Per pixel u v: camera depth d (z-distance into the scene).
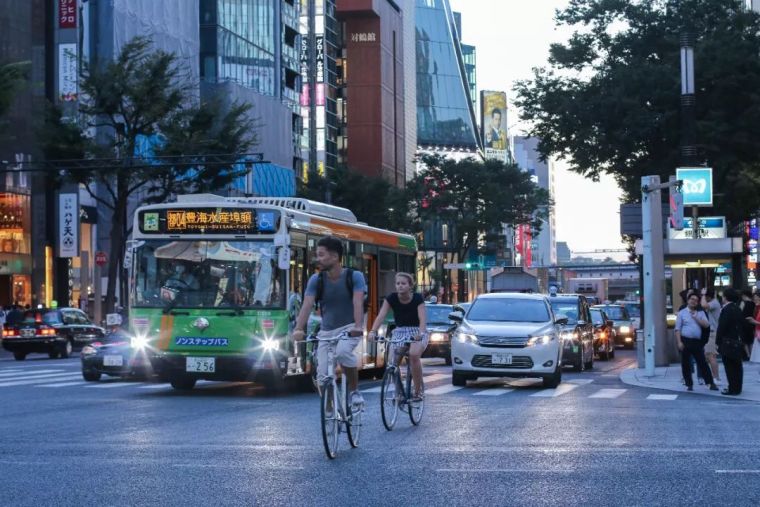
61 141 56.00
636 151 54.50
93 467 12.71
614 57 56.34
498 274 75.38
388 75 164.38
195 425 17.86
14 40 68.44
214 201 25.27
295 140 118.06
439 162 94.50
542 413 20.27
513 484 11.41
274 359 24.45
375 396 24.53
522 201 94.75
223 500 10.39
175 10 84.31
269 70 105.50
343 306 13.69
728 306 25.44
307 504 10.17
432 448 14.54
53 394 25.39
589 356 39.38
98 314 65.44
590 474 12.16
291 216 24.91
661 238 37.00
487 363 27.59
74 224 70.69
